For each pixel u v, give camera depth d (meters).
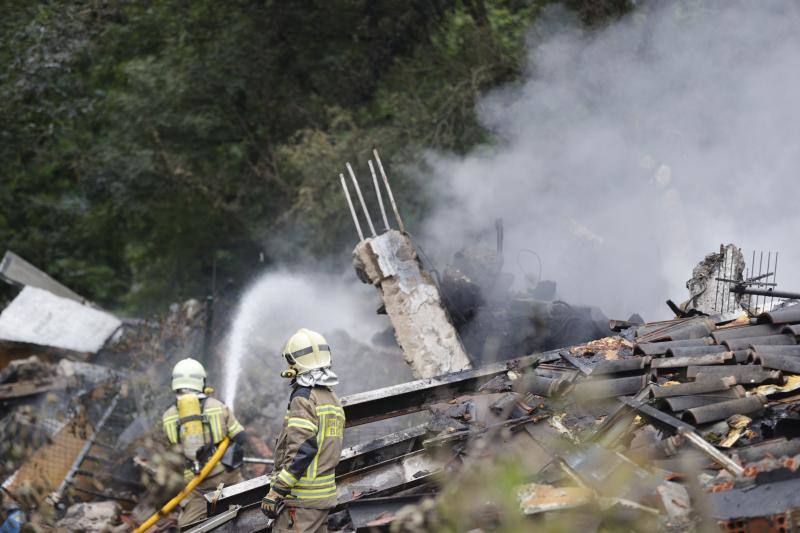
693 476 9.64
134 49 56.78
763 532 8.38
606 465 10.30
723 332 14.32
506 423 12.51
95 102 55.16
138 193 54.66
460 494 10.63
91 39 55.28
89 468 22.58
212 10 54.88
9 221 58.12
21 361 26.73
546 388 13.60
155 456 20.64
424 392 14.71
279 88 56.06
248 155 56.72
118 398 25.47
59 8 54.00
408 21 52.69
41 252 58.41
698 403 11.62
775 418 11.23
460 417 13.48
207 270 55.72
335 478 12.35
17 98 53.31
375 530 10.66
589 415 12.57
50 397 24.73
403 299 19.45
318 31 55.28
